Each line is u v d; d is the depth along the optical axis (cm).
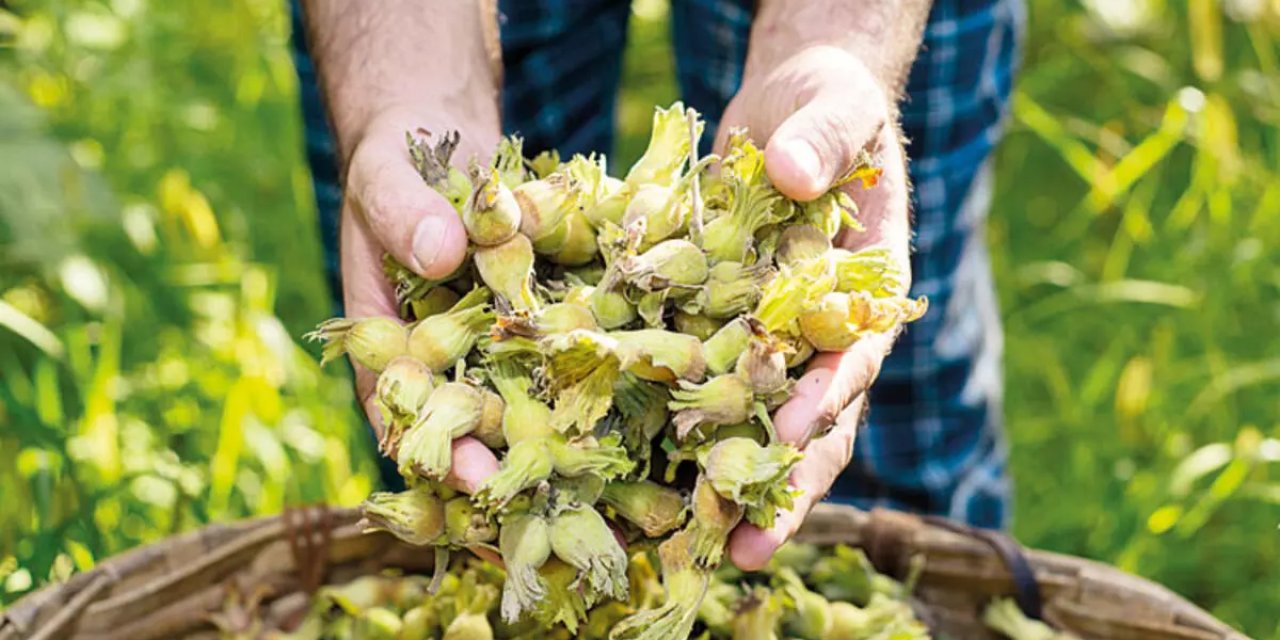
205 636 102
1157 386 144
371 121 92
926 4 98
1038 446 147
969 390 124
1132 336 151
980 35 114
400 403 76
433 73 94
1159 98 173
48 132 141
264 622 103
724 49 119
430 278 79
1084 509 137
